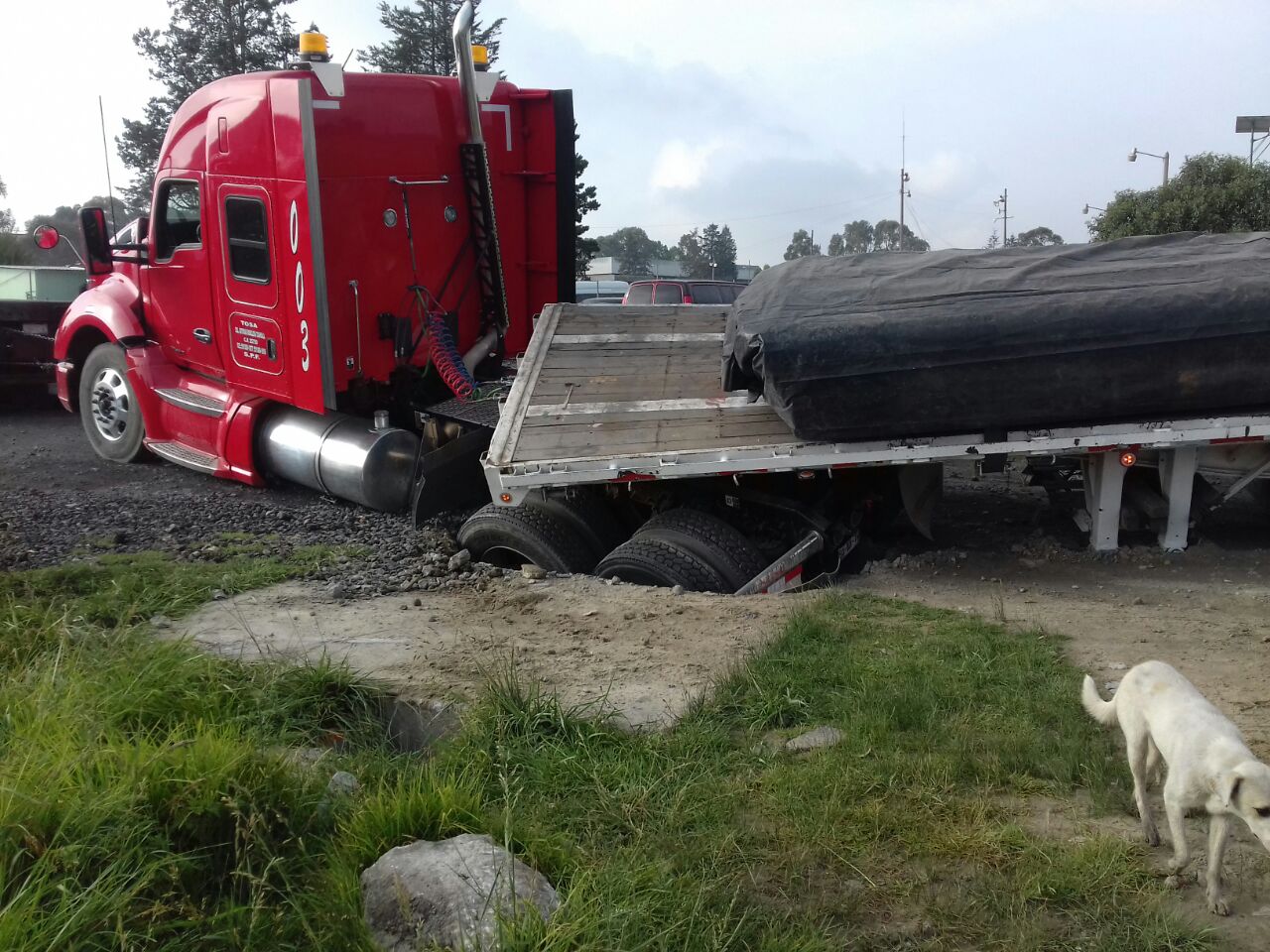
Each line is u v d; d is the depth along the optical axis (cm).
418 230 980
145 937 296
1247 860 358
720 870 357
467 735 456
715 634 609
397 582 737
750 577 731
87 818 332
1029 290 685
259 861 347
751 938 324
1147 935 315
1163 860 360
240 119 948
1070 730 453
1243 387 661
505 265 1069
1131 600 670
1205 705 344
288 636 619
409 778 411
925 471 760
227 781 367
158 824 349
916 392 673
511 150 1059
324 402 912
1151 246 764
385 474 921
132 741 411
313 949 310
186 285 1055
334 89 899
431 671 554
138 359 1112
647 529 759
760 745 455
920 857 364
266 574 742
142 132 4431
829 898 342
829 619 615
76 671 470
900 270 757
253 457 1013
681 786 413
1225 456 745
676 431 747
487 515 809
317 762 418
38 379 1511
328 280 920
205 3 4369
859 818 386
